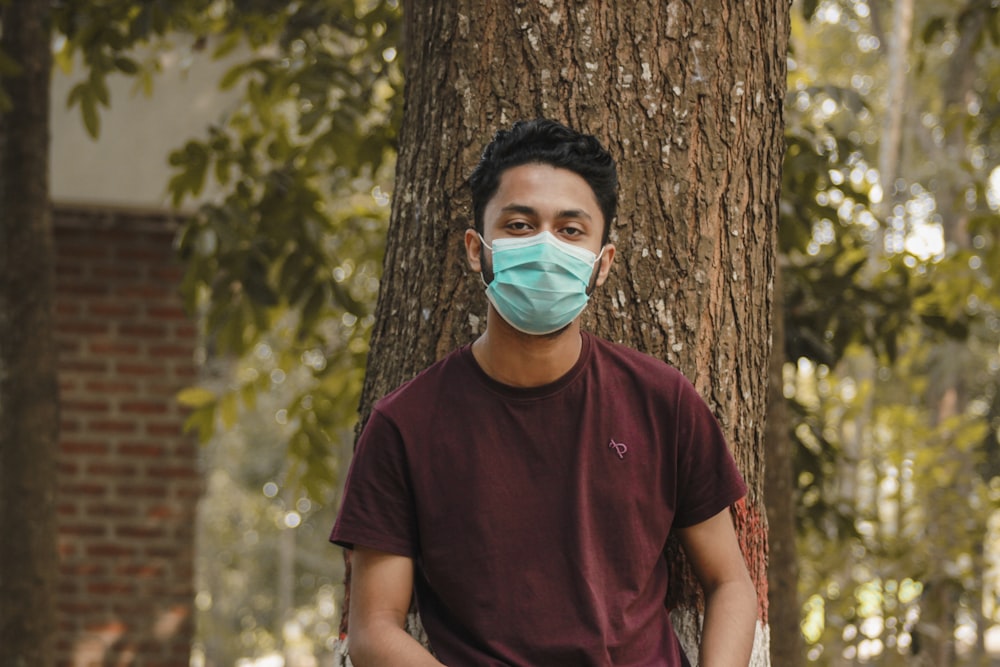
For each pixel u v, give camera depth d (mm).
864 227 6824
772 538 4305
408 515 2234
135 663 7027
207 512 24016
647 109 2549
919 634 6676
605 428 2232
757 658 2633
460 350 2293
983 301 5836
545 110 2535
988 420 12812
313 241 5199
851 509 5961
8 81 4645
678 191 2557
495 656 2152
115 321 7227
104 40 4824
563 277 2084
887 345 5633
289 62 4965
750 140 2633
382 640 2176
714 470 2297
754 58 2633
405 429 2219
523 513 2189
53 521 4586
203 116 6895
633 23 2549
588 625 2145
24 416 4551
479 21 2574
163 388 7223
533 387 2217
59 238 7203
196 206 6902
